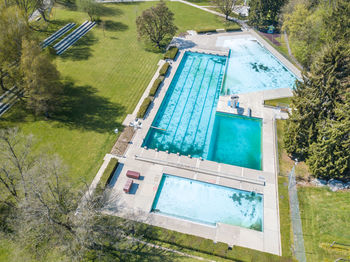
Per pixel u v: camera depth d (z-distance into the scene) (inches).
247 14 3179.1
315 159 1349.7
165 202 1337.4
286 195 1343.5
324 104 1337.4
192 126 1771.7
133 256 1094.4
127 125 1712.6
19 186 1104.8
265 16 2819.9
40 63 1520.7
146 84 2050.9
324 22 2036.2
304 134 1401.3
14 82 1663.4
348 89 1413.6
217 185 1412.4
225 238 1187.9
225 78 2181.3
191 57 2437.3
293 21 2266.2
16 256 1080.2
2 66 1576.0
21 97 1765.5
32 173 1079.0
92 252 1099.3
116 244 1082.7
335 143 1246.9
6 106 1733.5
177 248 1130.0
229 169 1473.9
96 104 1840.6
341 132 1192.2
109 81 2050.9
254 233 1206.9
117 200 1307.8
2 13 1562.5
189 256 1103.0
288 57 2410.2
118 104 1857.8
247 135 1708.9
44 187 1040.2
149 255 1099.3
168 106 1913.1
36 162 1211.9
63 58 2246.6
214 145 1648.6
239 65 2341.3
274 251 1146.7
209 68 2306.8
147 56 2368.4
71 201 1100.5
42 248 1047.6
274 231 1211.9
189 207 1320.1
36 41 1690.5
